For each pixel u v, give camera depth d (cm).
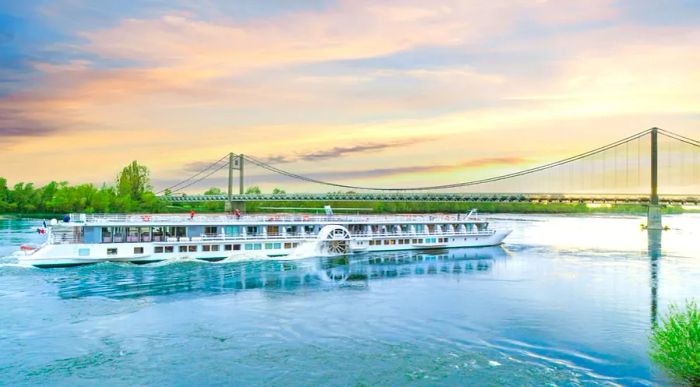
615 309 4853
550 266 7506
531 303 5069
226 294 5325
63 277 6041
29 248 7269
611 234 14350
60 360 3491
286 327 4216
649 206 17200
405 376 3259
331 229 8369
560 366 3422
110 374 3281
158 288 5547
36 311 4612
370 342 3866
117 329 4131
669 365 3219
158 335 4000
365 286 5831
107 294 5244
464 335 4044
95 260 6781
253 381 3188
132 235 7181
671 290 5734
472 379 3212
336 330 4147
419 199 16975
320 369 3362
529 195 17025
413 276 6538
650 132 17875
